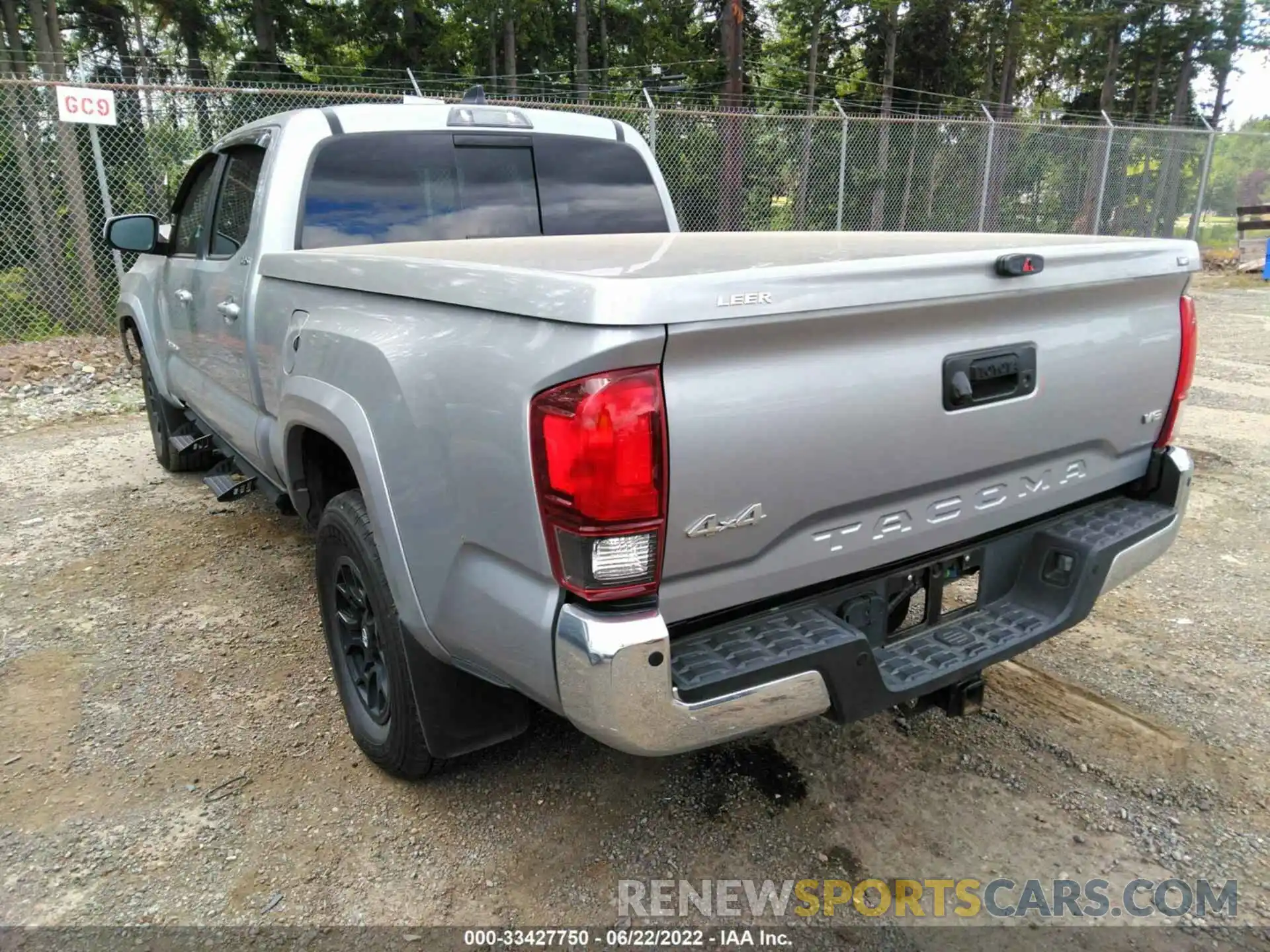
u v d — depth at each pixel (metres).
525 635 1.75
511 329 1.74
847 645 1.86
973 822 2.44
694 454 1.64
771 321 1.66
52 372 8.38
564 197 3.78
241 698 3.06
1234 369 8.80
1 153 9.85
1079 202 15.48
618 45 32.53
